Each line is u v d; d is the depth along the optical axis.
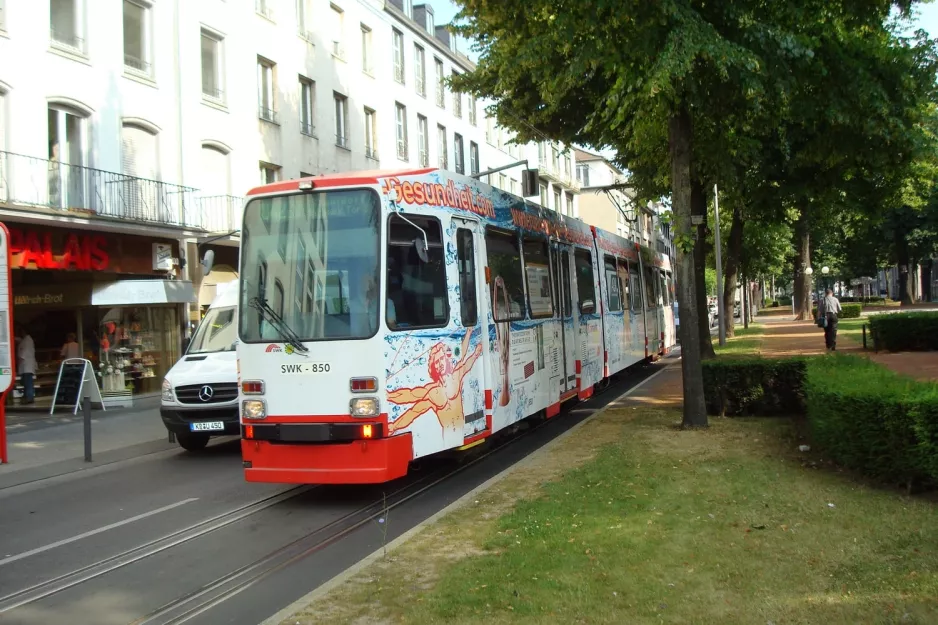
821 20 11.30
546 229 12.48
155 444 13.88
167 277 23.06
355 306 7.95
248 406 8.19
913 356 19.36
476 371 9.24
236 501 8.88
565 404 15.02
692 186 18.44
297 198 8.35
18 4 18.98
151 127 22.81
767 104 11.50
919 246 57.53
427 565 5.62
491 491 7.88
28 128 19.12
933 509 6.16
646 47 9.71
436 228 8.70
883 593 4.50
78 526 8.18
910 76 12.08
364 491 8.91
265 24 28.02
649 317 22.16
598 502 7.00
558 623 4.39
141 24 22.95
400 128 38.09
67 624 5.29
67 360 19.33
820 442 8.30
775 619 4.25
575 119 16.59
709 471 7.99
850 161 14.29
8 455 13.25
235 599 5.57
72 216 19.09
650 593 4.75
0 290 12.42
